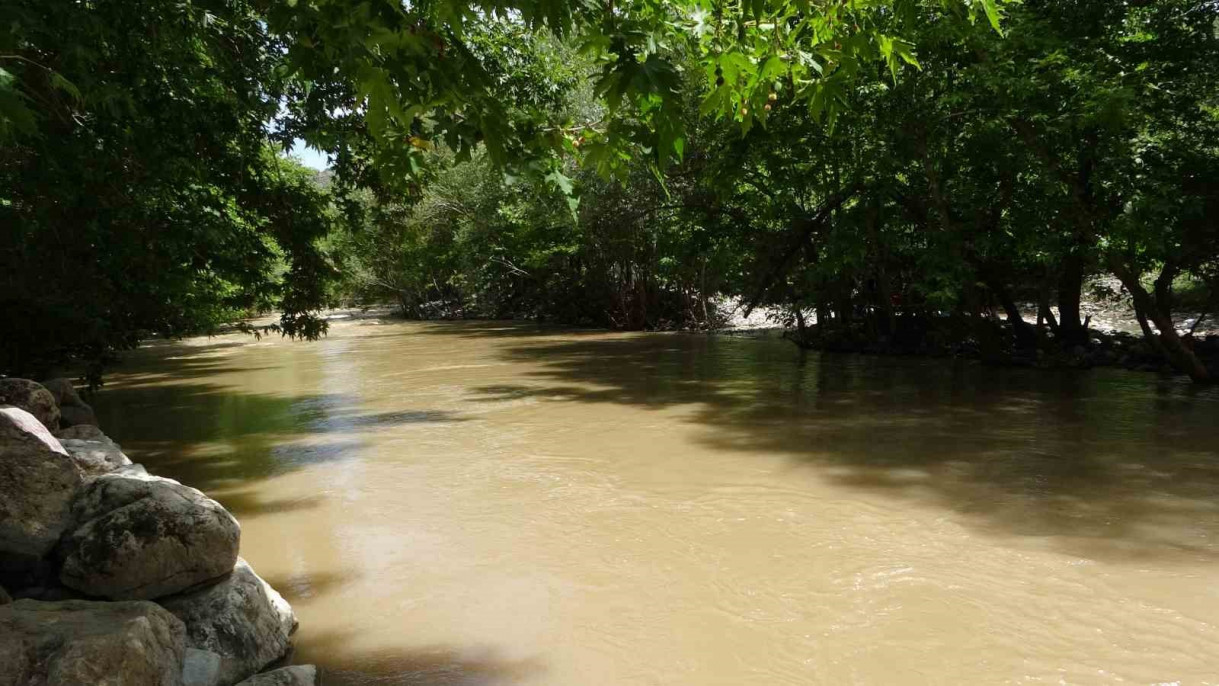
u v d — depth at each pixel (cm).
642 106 361
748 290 2419
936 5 1391
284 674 428
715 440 1096
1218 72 1482
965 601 563
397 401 1523
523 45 1450
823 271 1909
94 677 327
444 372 1972
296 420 1352
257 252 1276
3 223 988
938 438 1073
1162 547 655
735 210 2277
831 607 560
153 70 820
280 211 1222
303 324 1349
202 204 1152
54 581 460
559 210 2931
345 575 640
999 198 1672
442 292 4547
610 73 324
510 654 502
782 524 739
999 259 1805
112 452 598
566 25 316
